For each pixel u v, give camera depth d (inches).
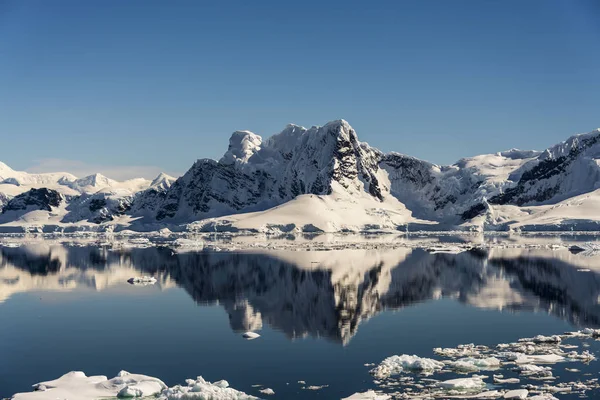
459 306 2903.5
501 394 1635.1
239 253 6127.0
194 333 2413.9
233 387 1766.7
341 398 1659.7
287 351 2134.6
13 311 2896.2
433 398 1631.4
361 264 4822.8
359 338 2301.9
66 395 1668.3
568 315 2659.9
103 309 2928.2
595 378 1764.3
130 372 1927.9
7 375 1908.2
